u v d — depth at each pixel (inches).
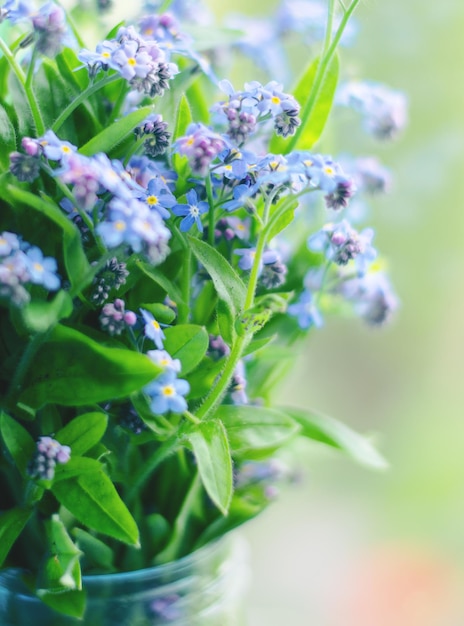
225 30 14.8
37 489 13.0
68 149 12.2
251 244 13.6
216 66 15.7
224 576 14.7
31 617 13.9
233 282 12.7
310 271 14.4
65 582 12.4
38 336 12.4
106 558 13.6
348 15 13.2
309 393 22.5
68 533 13.4
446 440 22.2
